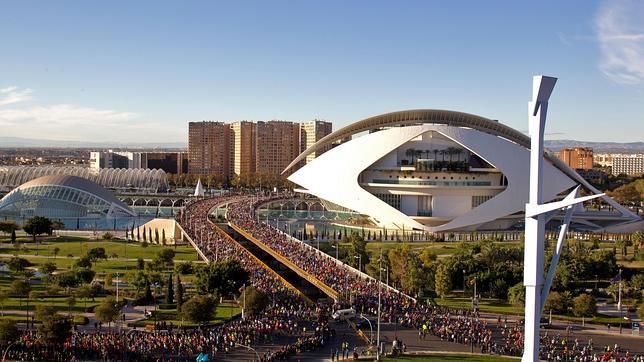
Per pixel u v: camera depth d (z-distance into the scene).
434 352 81.62
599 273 126.62
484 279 114.19
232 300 107.12
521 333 88.94
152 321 93.50
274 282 109.88
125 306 103.62
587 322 99.62
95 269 134.38
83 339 80.06
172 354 77.88
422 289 116.75
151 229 196.25
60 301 105.44
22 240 177.75
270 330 86.38
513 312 104.38
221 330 86.75
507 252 134.38
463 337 87.44
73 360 74.75
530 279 63.97
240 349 80.19
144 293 108.69
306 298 102.69
